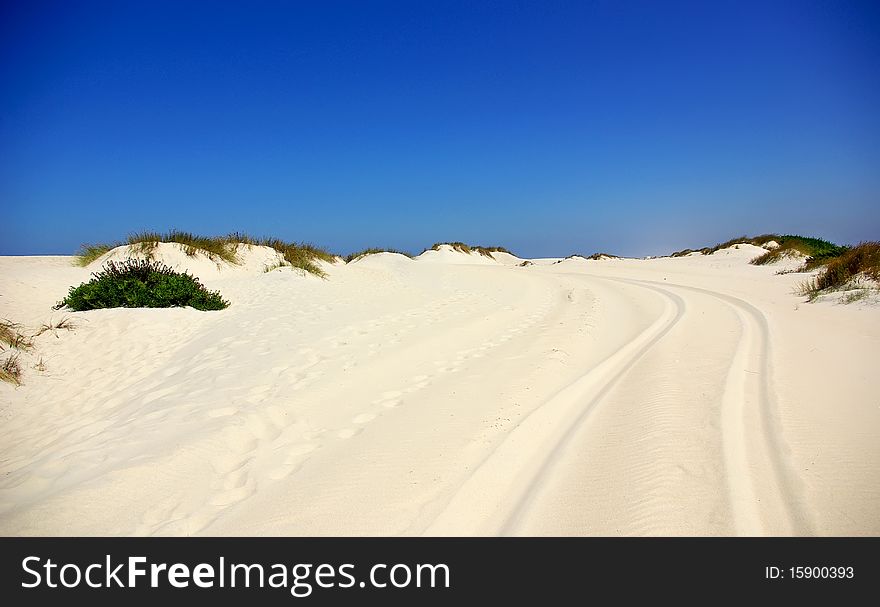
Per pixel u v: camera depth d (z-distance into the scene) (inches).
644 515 128.2
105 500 143.6
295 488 149.2
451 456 165.2
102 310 401.7
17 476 162.7
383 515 134.9
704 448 159.8
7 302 420.5
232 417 200.8
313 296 542.3
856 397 194.1
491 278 819.4
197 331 383.2
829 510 125.7
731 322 363.9
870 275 439.8
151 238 679.1
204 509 141.2
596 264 1251.2
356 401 221.5
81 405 244.4
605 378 244.5
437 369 269.7
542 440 176.4
